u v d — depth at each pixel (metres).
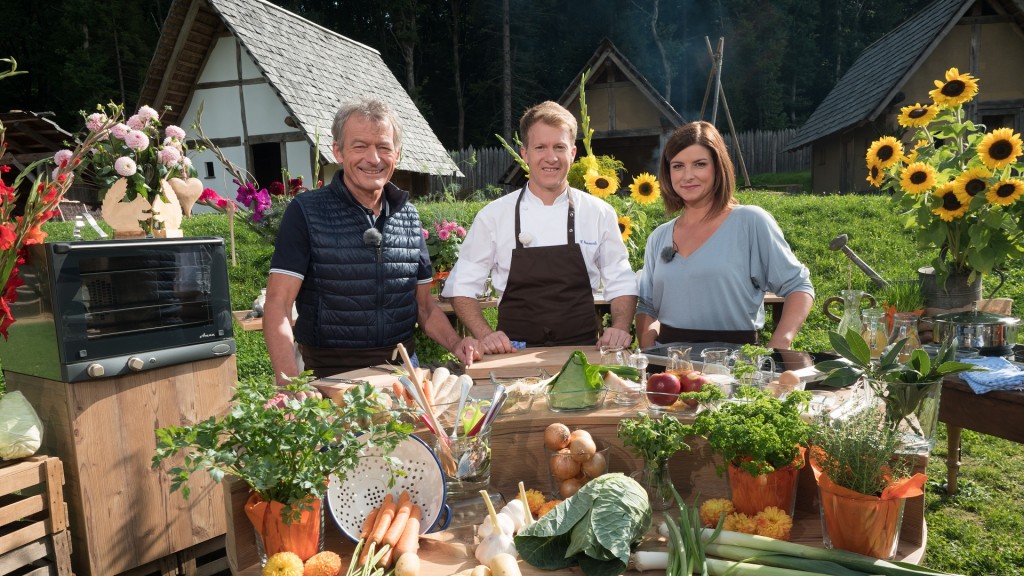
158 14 33.66
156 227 2.93
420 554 1.72
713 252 2.97
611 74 19.16
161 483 2.74
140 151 2.88
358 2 36.78
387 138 2.97
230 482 1.70
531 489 2.02
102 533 2.59
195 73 14.87
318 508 1.69
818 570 1.52
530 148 3.17
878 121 15.75
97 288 2.53
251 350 6.48
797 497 1.86
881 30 42.88
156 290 2.68
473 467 1.91
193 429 1.60
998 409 2.54
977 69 15.88
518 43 37.72
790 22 40.12
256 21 14.74
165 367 2.74
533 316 3.23
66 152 2.83
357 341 3.06
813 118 20.73
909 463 1.68
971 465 4.18
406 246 3.20
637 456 1.90
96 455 2.57
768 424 1.66
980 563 3.19
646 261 3.31
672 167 3.01
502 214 3.28
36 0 31.06
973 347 2.81
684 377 2.06
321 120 14.29
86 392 2.54
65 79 28.83
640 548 1.68
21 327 2.62
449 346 3.10
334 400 2.10
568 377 2.09
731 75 38.19
